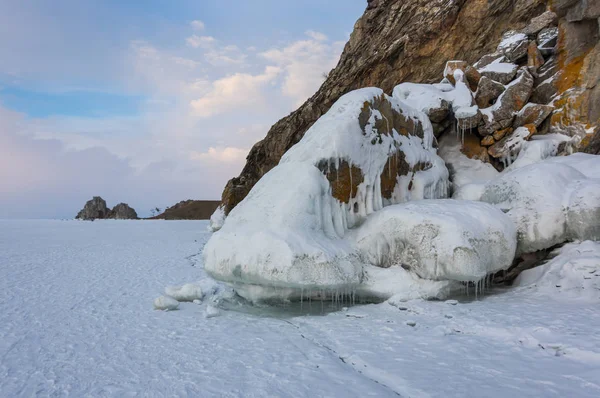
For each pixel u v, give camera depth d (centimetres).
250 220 838
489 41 1906
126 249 2036
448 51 2012
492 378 465
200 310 867
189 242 2370
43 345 671
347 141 935
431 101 1342
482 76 1404
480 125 1312
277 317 788
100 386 507
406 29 2144
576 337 562
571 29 1260
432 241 817
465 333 639
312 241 795
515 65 1385
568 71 1267
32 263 1581
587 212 854
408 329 668
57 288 1138
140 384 507
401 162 1076
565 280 816
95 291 1098
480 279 823
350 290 834
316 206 854
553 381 448
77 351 640
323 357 573
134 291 1099
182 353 611
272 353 595
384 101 1069
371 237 887
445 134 1413
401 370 501
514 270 955
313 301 848
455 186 1252
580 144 1177
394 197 1041
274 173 931
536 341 568
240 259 783
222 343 648
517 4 1792
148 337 699
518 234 930
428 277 827
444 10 1962
